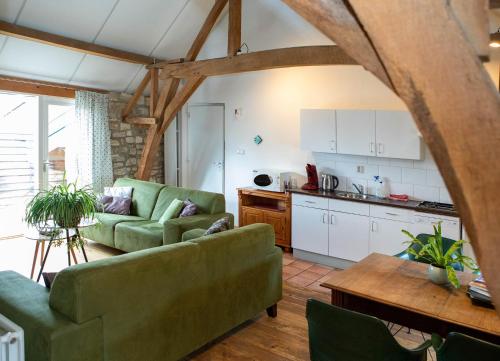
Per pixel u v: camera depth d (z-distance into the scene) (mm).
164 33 6430
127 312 2377
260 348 3111
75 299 2150
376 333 1840
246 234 3246
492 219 558
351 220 4969
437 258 2441
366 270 2654
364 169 5395
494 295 568
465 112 555
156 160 7977
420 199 4934
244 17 6406
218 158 7211
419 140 4609
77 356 2154
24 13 5051
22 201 6301
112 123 7246
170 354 2662
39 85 6180
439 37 557
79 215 4098
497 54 3523
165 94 6547
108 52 6066
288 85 6172
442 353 1764
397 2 571
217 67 5656
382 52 587
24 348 2227
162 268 2561
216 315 2996
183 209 5203
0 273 2861
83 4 5301
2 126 6004
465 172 565
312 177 5703
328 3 650
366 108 5391
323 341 2053
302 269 5070
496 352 1601
